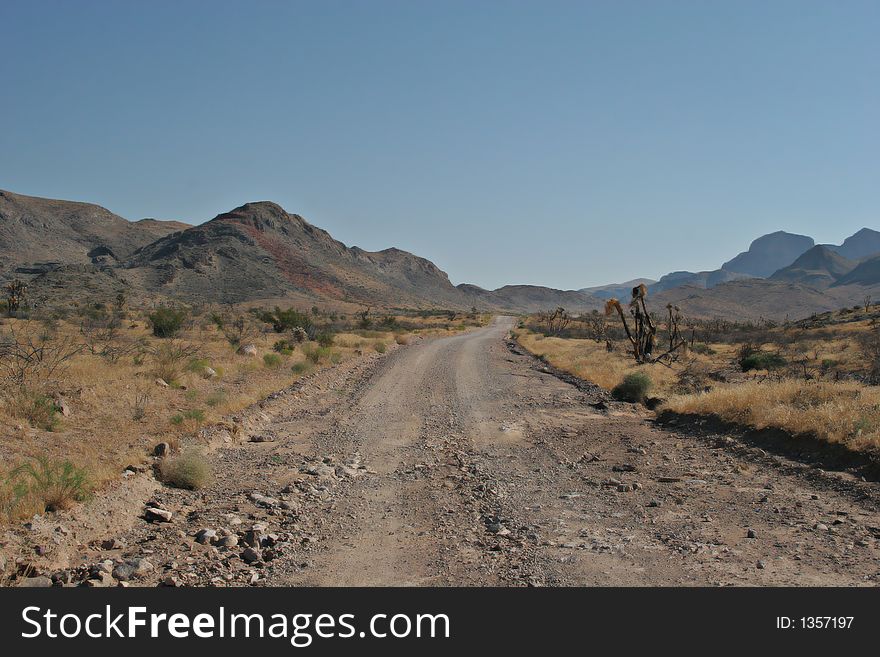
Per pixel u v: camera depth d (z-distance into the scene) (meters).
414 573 6.27
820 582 5.75
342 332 57.66
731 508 8.32
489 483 10.07
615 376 24.98
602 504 8.77
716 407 14.62
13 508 6.75
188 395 15.32
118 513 7.62
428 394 21.55
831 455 10.18
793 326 90.44
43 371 15.42
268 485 9.68
